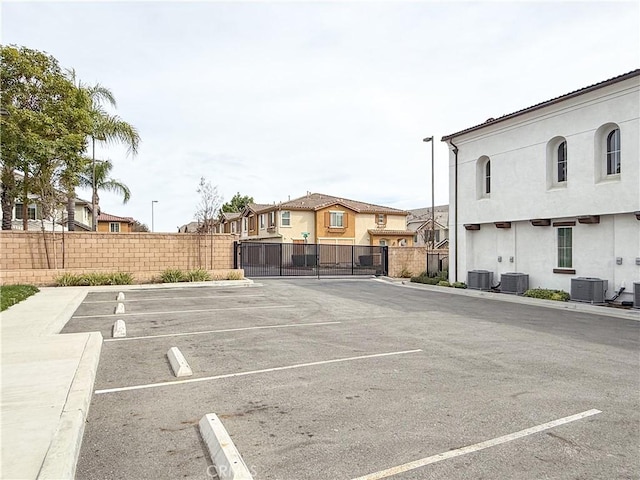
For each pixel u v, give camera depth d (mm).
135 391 5262
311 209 40406
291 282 21531
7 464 3250
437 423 4375
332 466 3514
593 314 12000
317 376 5879
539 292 14766
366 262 33344
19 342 7203
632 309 12180
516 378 5918
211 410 4672
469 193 18391
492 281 17359
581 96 13766
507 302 14586
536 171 15422
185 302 13195
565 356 7191
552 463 3607
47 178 16891
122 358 6746
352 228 41781
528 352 7445
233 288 17641
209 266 20109
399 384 5582
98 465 3527
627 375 6117
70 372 5543
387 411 4668
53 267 17312
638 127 12375
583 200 13844
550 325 10156
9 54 15070
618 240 13102
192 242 19797
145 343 7754
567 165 14406
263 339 8172
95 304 12406
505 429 4262
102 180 25625
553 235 15148
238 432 4121
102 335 8359
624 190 12695
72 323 9500
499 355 7199
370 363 6570
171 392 5230
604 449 3873
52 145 15516
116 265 18375
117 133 22547
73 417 4125
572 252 14500
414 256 25531
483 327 9766
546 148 15094
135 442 3936
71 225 22766
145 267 18922
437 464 3566
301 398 5039
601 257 13594
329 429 4203
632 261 12734
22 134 14828
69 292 14648
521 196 15961
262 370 6145
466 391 5344
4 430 3832
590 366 6578
